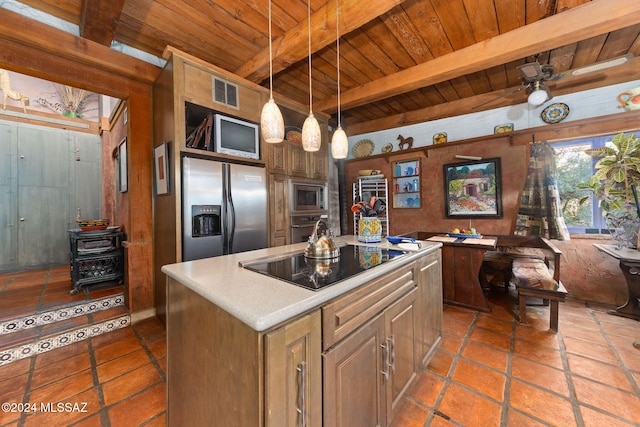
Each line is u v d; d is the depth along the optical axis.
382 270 1.24
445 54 2.50
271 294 0.90
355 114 4.25
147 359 1.93
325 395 0.90
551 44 2.04
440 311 1.96
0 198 3.89
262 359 0.73
